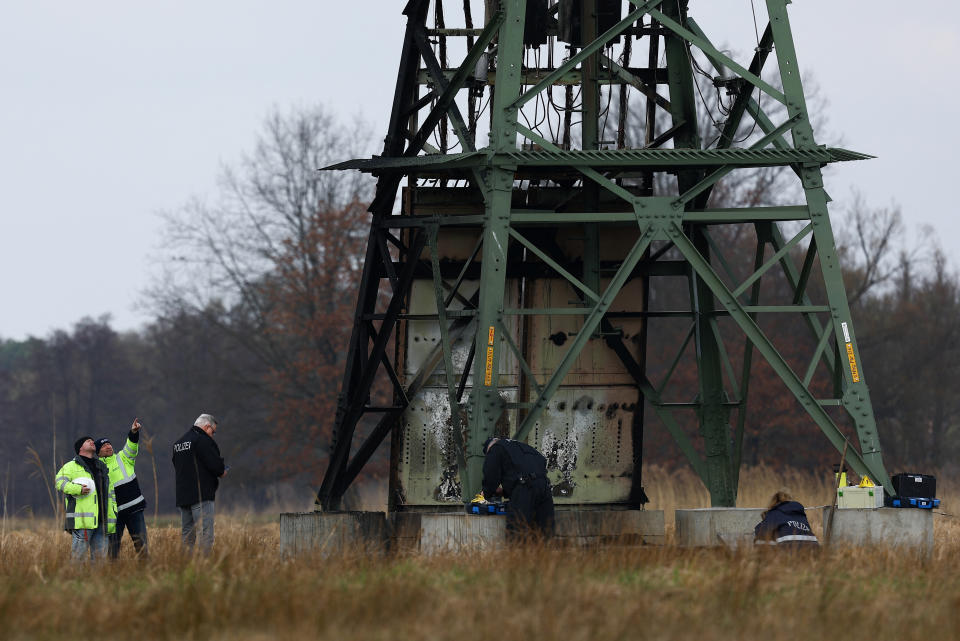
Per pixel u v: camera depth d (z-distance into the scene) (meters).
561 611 32.25
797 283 60.41
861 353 186.12
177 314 186.12
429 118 59.38
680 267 65.56
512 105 55.06
